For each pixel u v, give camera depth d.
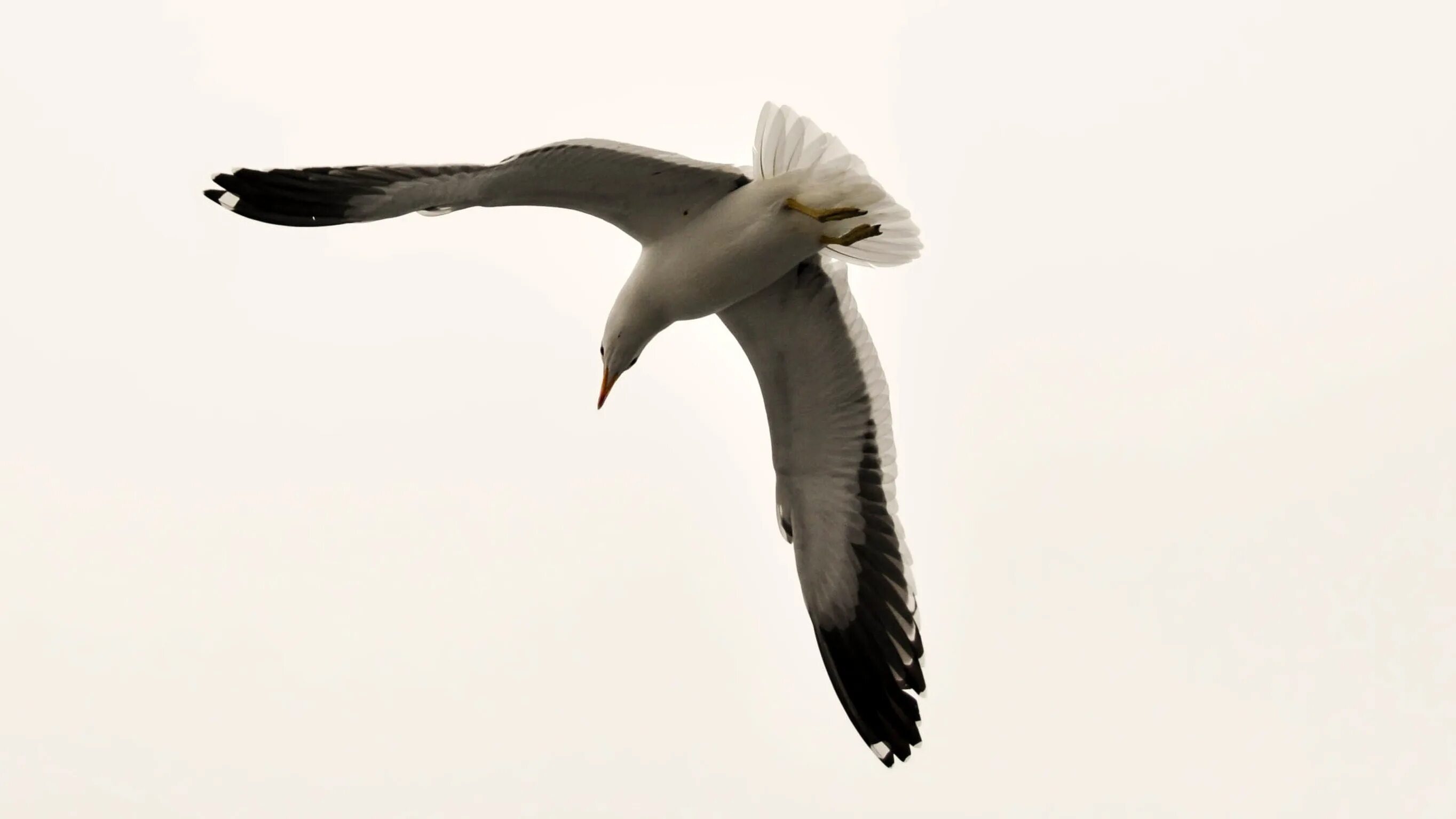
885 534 13.28
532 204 11.51
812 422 13.24
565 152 10.95
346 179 11.30
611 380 12.30
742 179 11.70
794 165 11.60
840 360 12.92
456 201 11.12
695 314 12.20
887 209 11.62
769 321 12.73
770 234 11.65
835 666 13.79
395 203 11.17
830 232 11.67
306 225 11.37
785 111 11.41
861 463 13.23
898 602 13.38
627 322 12.20
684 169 11.43
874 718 13.57
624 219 11.92
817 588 13.79
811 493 13.49
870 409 13.05
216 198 11.42
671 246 11.91
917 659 13.34
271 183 11.41
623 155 11.07
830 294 12.65
